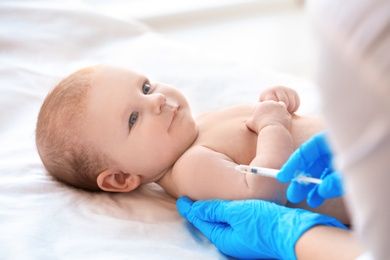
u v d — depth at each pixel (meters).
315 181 0.87
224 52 2.85
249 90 1.74
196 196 1.27
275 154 1.18
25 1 2.07
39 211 1.22
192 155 1.28
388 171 0.52
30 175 1.40
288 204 1.23
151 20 2.94
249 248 1.08
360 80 0.51
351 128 0.53
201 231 1.22
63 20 2.01
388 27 0.48
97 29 2.03
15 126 1.61
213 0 3.05
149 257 1.09
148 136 1.31
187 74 1.82
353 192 0.56
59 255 1.09
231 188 1.22
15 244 1.10
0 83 1.72
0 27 1.93
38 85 1.75
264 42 2.94
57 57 1.91
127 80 1.35
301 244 0.96
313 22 0.54
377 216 0.55
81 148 1.34
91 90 1.35
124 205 1.31
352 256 0.90
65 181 1.40
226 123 1.37
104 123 1.32
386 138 0.50
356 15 0.50
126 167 1.34
